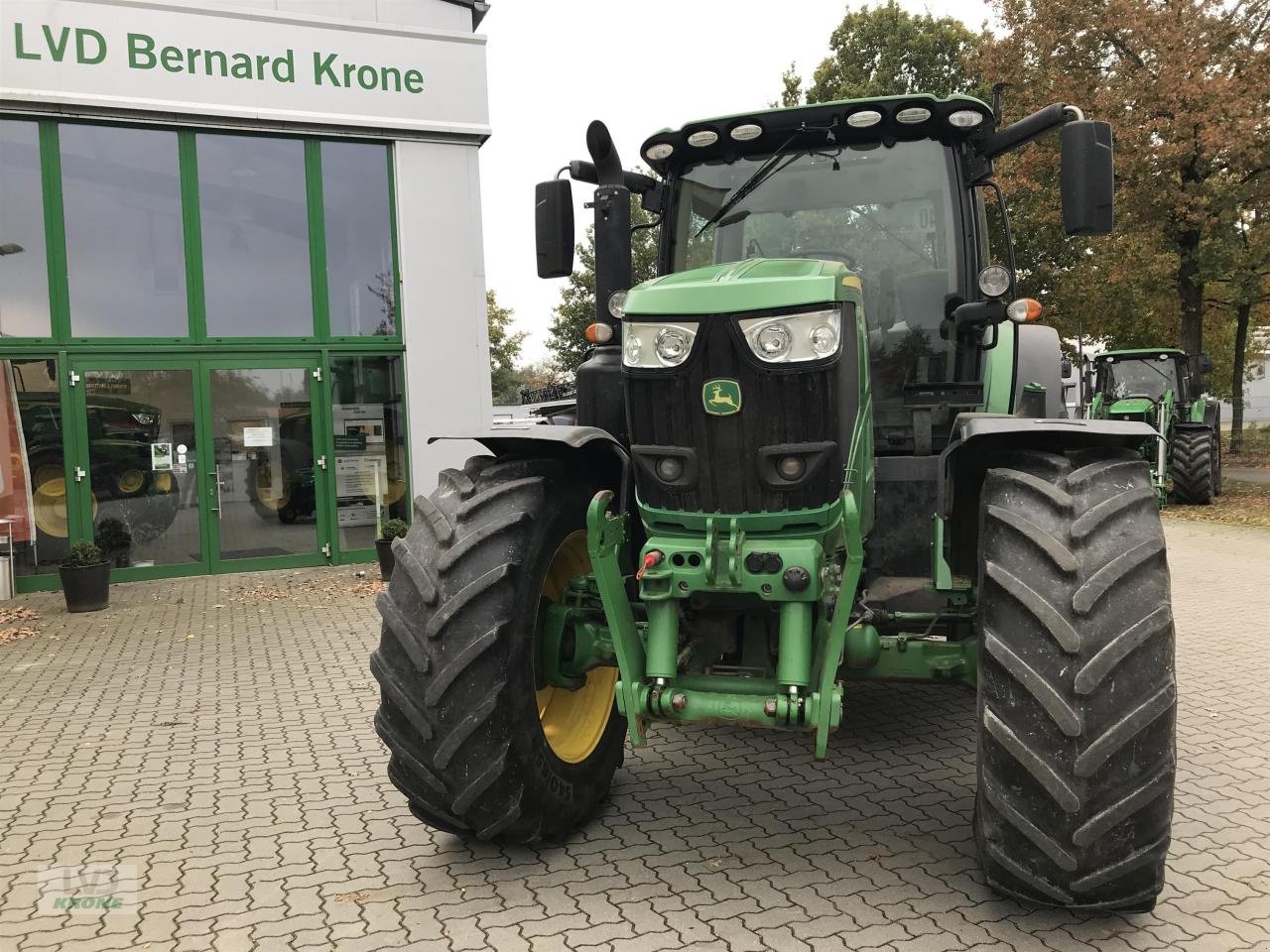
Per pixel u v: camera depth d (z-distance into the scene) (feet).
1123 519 9.14
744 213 13.92
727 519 9.78
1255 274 58.39
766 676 10.62
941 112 12.84
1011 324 15.07
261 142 34.09
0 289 31.24
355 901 10.05
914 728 15.89
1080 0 55.72
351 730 16.48
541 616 11.59
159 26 31.91
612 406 13.20
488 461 11.90
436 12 35.47
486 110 36.50
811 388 9.41
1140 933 9.08
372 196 35.70
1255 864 10.62
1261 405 158.61
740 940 9.05
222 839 11.84
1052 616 8.61
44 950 9.27
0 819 12.67
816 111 13.17
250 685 19.65
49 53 30.73
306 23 33.68
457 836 11.73
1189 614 24.88
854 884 10.18
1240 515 45.85
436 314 36.32
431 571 10.44
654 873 10.54
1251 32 54.90
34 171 31.42
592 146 12.39
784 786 13.23
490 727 10.14
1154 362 54.65
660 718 10.02
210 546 33.78
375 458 36.01
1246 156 53.21
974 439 10.25
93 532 32.32
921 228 13.35
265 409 34.42
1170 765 8.47
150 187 32.78
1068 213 11.07
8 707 18.39
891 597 11.88
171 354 33.09
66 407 31.89
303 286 34.83
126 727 16.88
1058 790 8.39
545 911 9.71
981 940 8.98
